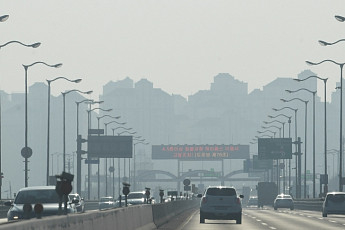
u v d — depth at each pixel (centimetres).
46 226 4109
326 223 12581
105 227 5847
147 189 13425
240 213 12456
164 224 11638
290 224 12238
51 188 8281
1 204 15738
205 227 11156
